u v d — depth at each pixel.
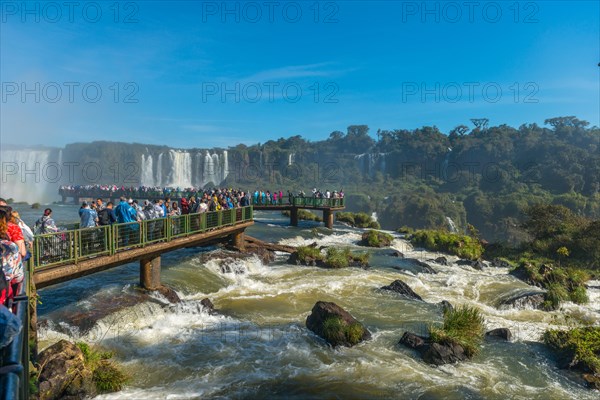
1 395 1.79
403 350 11.56
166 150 116.81
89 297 12.76
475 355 11.59
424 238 33.34
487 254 30.55
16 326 2.21
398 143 168.38
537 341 13.03
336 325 11.88
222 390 9.06
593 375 10.49
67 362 8.18
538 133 160.50
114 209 12.65
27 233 8.07
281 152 147.88
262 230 33.34
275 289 17.09
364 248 29.56
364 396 9.13
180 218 15.30
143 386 9.08
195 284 16.11
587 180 109.19
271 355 10.85
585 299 18.42
